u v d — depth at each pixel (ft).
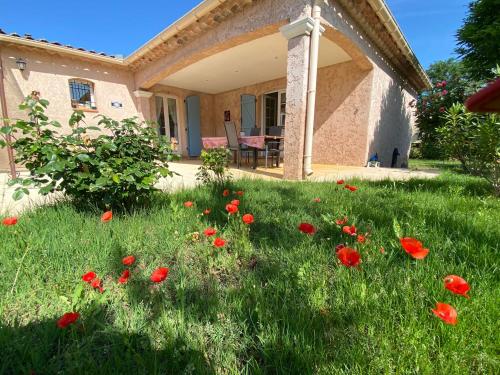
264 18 13.34
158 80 23.73
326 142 21.72
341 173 15.57
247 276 3.84
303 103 12.49
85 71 21.91
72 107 21.35
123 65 23.56
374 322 2.68
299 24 11.73
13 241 4.47
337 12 13.71
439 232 4.98
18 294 3.27
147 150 7.02
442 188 9.57
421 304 2.85
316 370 2.21
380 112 21.09
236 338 2.70
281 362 2.33
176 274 3.92
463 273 3.47
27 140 5.74
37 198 9.04
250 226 5.81
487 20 17.90
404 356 2.27
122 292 3.43
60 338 2.65
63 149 5.77
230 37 15.21
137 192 6.64
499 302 2.89
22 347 2.42
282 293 3.38
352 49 16.05
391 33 17.24
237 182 11.01
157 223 5.70
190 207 6.63
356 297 3.05
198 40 17.48
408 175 14.17
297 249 4.46
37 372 2.26
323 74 21.34
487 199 7.70
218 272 4.15
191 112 31.24
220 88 31.07
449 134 9.50
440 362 2.21
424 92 27.81
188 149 31.71
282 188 9.72
